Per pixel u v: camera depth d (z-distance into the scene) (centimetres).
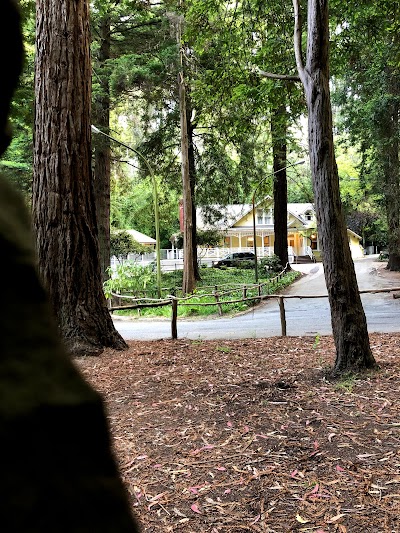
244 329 1158
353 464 371
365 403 498
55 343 32
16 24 42
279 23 1053
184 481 357
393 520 298
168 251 4725
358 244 5488
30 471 27
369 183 2603
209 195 2395
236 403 517
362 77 2173
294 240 5512
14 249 32
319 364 671
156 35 1953
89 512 29
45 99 747
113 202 4041
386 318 1205
